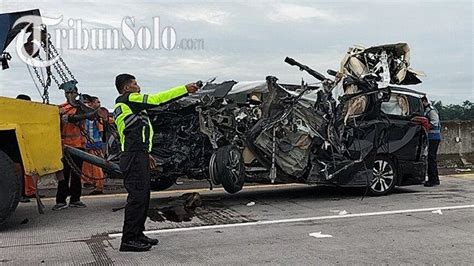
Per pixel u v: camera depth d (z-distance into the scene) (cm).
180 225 736
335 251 596
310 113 898
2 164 689
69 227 732
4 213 689
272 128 870
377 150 963
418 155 1014
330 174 916
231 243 633
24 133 691
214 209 857
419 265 543
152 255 584
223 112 852
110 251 604
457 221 752
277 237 662
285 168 885
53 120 721
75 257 581
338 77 948
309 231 694
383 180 985
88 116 825
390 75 986
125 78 617
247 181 880
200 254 586
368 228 710
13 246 632
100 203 938
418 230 697
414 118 1020
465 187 1119
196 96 871
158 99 591
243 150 868
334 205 889
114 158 834
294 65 956
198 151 866
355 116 951
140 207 598
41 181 1141
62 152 752
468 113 1627
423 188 1104
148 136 602
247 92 908
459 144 1566
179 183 1201
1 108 680
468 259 564
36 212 849
